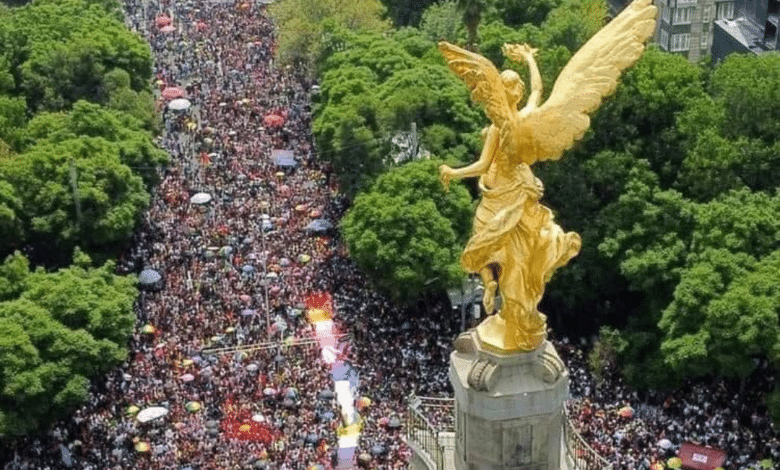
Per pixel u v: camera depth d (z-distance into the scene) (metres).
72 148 133.38
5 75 159.12
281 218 142.00
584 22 149.62
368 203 119.44
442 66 149.00
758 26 162.38
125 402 106.44
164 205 145.50
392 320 118.81
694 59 179.12
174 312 121.50
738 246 104.56
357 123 136.38
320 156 148.38
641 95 119.44
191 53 199.38
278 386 108.50
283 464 96.81
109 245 131.88
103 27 173.50
